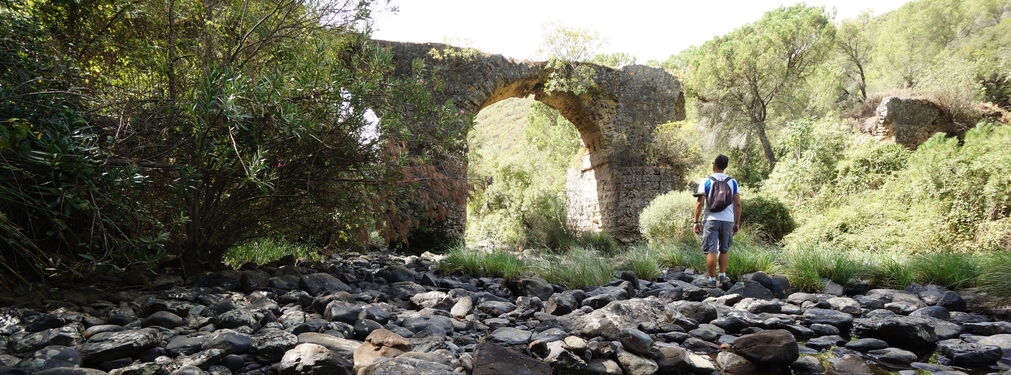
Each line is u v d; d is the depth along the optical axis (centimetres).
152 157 310
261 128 331
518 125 3731
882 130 1407
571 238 1153
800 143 1274
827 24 1666
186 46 381
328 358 187
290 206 407
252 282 339
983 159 732
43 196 262
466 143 616
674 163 1380
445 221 1009
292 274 397
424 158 452
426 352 211
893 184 923
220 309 268
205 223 364
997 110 1553
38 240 278
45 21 320
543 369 197
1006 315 332
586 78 1241
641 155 1361
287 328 249
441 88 473
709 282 463
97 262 269
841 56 2095
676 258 624
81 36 338
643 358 225
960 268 440
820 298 394
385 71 437
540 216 1252
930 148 908
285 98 325
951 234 696
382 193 441
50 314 227
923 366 239
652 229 1101
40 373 166
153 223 297
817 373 228
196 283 334
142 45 357
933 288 409
